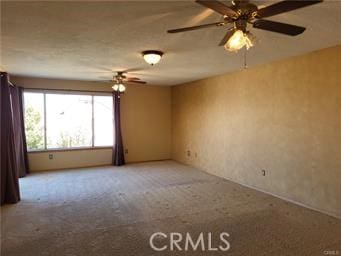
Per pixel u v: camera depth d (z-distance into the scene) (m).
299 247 2.57
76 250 2.51
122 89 5.23
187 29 2.07
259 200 3.98
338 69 3.24
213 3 1.69
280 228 3.00
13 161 3.91
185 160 6.89
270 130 4.27
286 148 3.99
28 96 5.90
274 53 3.63
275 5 1.68
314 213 3.45
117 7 2.10
